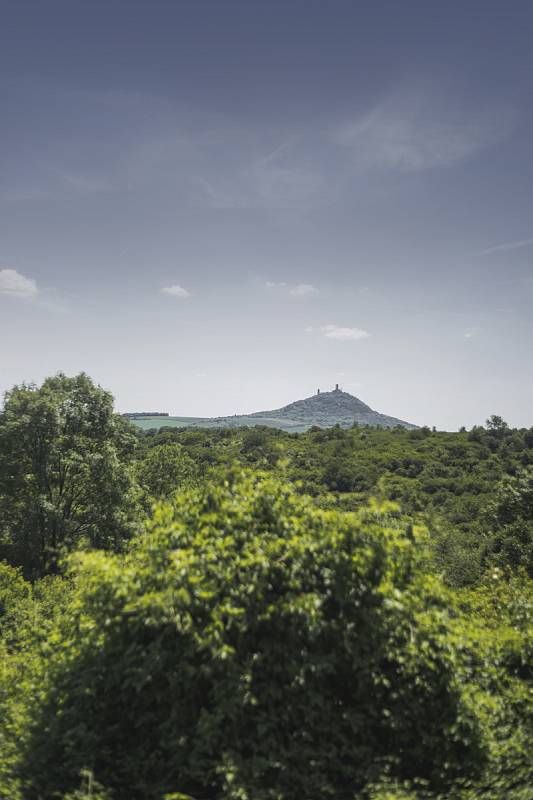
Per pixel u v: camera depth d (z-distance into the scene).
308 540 5.45
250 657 4.77
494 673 5.73
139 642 5.11
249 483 6.47
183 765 4.53
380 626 4.93
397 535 6.05
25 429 23.33
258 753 4.55
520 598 7.73
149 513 28.25
